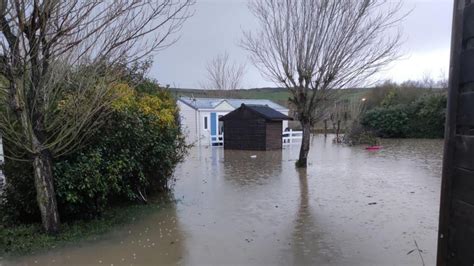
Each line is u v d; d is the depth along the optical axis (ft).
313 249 15.24
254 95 125.70
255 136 62.95
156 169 25.17
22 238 15.79
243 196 25.93
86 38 14.56
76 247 15.49
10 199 17.67
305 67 39.70
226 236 17.08
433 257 14.10
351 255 14.48
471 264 4.54
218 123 78.79
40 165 15.90
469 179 4.58
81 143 17.87
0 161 19.25
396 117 92.02
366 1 38.60
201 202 24.03
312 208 22.27
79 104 15.69
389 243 15.81
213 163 44.98
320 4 38.47
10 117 15.56
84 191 17.67
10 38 13.50
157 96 32.14
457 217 4.84
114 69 16.22
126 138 20.31
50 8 13.66
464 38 4.64
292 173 36.68
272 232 17.62
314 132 106.52
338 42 38.81
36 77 14.89
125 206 22.62
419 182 30.71
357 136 75.51
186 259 14.29
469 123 4.56
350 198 24.97
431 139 87.30
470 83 4.54
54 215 16.51
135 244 16.01
